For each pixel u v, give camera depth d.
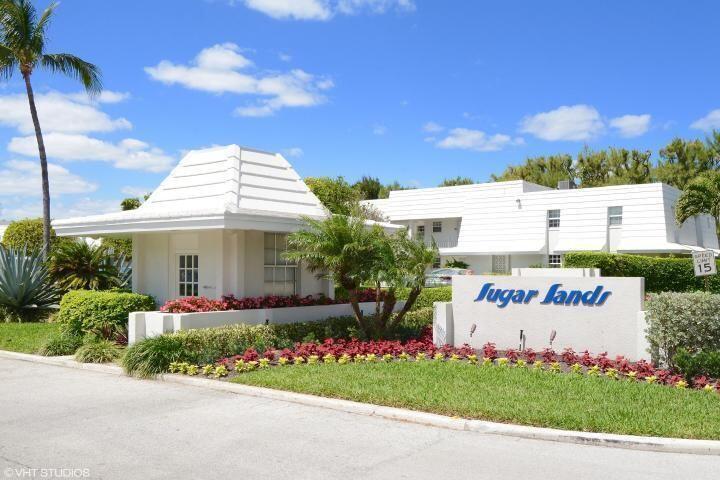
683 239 32.88
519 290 11.76
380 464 5.75
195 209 12.17
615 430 6.57
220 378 9.48
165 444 6.36
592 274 15.59
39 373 10.45
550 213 35.25
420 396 7.82
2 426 7.06
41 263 18.06
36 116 20.41
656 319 9.60
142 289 15.06
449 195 39.75
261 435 6.67
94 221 13.90
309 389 8.41
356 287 12.55
